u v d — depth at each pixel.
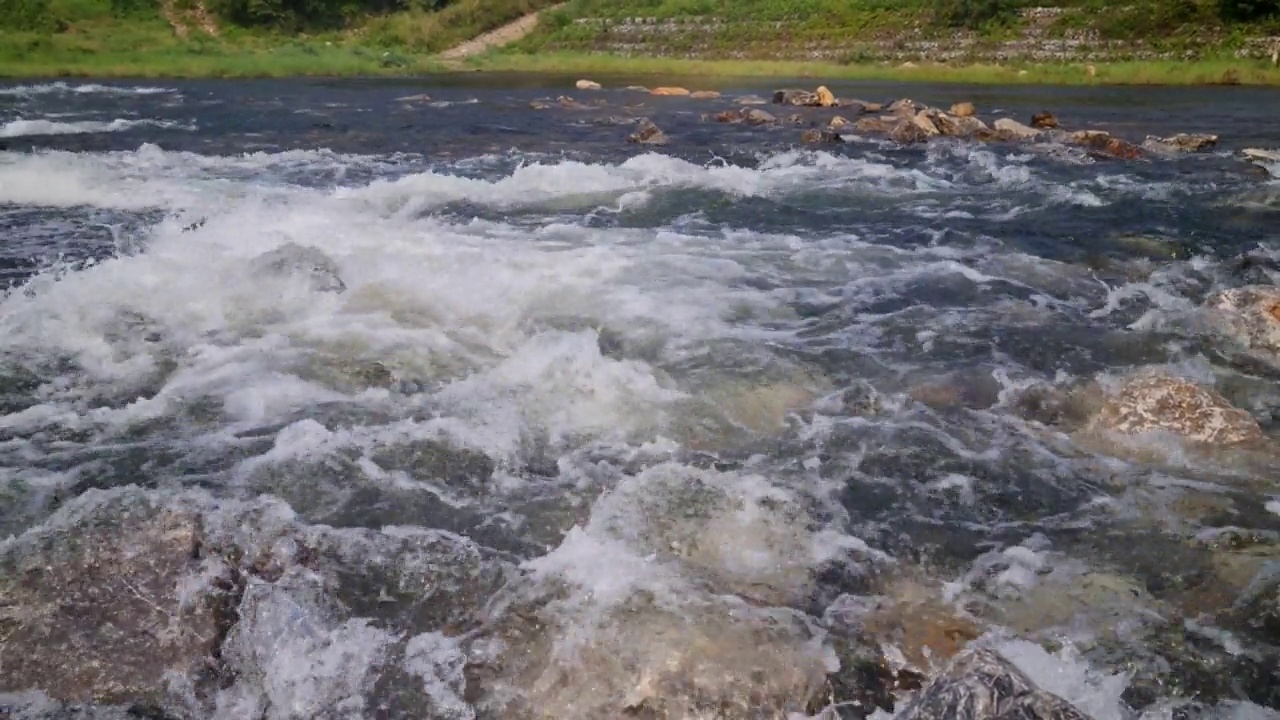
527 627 4.08
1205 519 4.96
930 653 4.00
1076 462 5.47
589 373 6.30
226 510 4.71
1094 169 13.54
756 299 7.79
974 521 4.93
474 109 21.34
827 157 14.17
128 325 6.89
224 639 3.96
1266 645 4.09
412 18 41.28
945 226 10.27
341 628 4.08
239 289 7.49
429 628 4.11
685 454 5.46
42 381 6.10
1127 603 4.34
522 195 11.23
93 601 4.03
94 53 32.69
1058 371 6.61
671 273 8.32
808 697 3.75
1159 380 6.09
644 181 12.11
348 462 5.24
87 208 10.27
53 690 3.69
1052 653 4.01
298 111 20.53
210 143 15.47
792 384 6.29
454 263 8.23
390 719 3.68
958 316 7.54
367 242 8.63
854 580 4.46
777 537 4.73
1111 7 30.83
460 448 5.43
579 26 39.28
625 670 3.79
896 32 33.47
